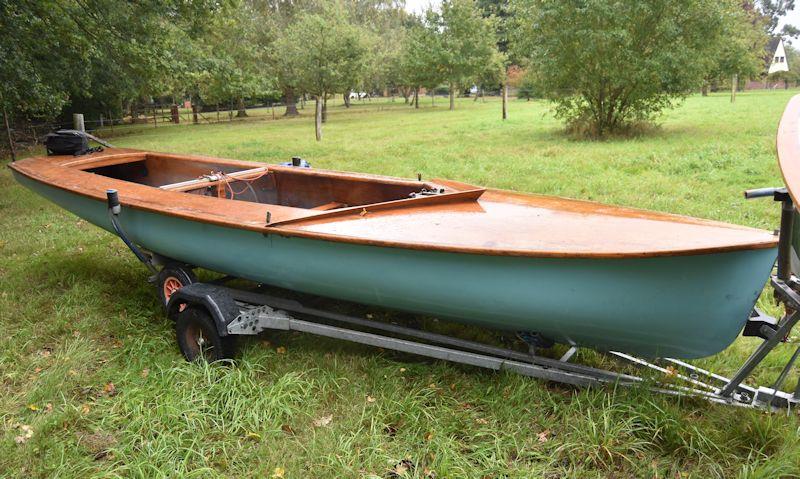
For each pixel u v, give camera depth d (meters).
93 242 6.31
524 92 43.50
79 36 9.91
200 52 13.65
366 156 11.59
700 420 2.75
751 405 2.75
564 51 13.97
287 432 2.90
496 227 3.01
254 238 3.44
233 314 3.38
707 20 13.17
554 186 7.79
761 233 2.59
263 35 32.53
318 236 3.06
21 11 8.30
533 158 10.51
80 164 5.27
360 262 3.09
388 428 2.89
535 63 14.67
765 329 2.62
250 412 2.94
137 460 2.65
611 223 2.96
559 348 3.48
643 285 2.56
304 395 3.11
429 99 53.53
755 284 2.49
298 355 3.59
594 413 2.83
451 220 3.19
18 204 8.42
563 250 2.55
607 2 13.01
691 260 2.43
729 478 2.46
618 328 2.76
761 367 3.29
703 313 2.58
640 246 2.52
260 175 4.88
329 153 12.46
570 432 2.77
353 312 4.14
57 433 2.91
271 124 25.52
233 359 3.45
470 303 2.96
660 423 2.70
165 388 3.20
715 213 6.03
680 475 2.48
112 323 4.15
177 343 3.78
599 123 14.57
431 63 33.06
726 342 2.69
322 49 27.25
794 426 2.59
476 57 32.59
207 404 3.07
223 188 4.65
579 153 11.14
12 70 9.41
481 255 2.72
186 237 3.86
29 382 3.43
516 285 2.76
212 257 3.83
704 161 9.17
